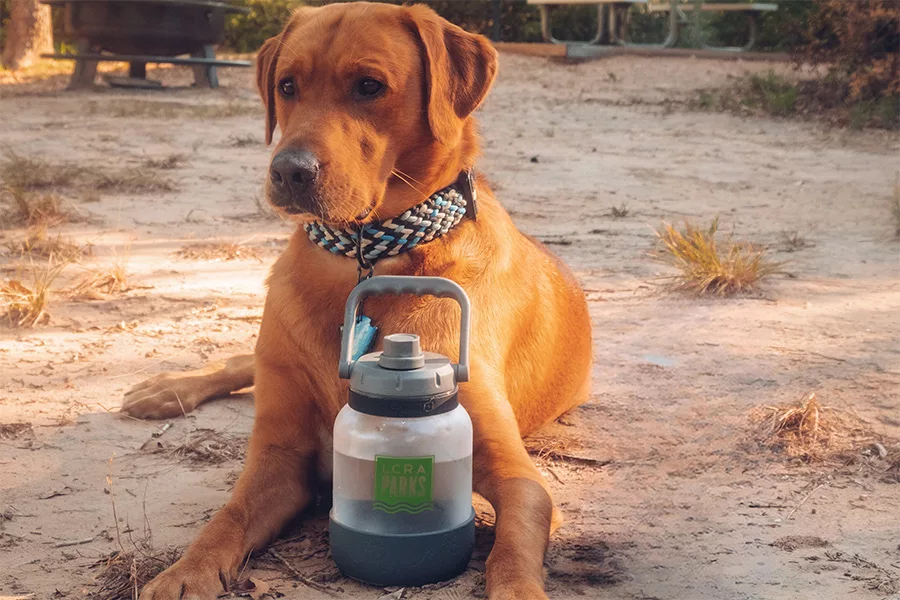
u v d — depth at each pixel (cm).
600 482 165
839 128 573
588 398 196
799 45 736
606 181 432
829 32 640
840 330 229
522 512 138
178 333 224
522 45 848
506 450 148
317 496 158
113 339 219
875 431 179
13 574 137
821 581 138
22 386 193
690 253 271
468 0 952
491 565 132
